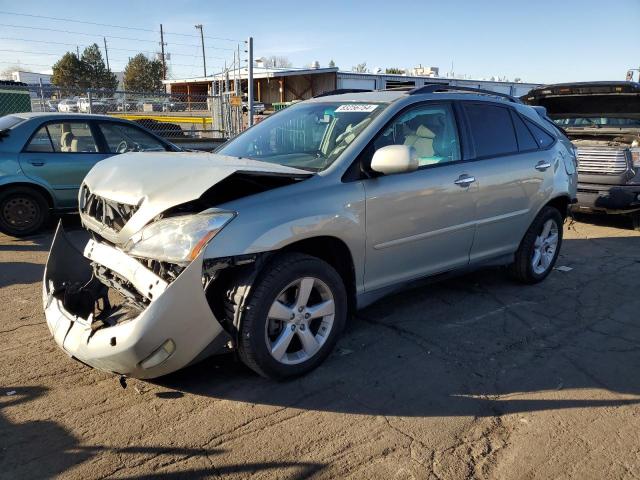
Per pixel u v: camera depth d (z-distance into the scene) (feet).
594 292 17.61
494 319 15.12
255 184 11.25
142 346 9.53
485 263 16.07
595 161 26.50
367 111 13.60
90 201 12.16
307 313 11.43
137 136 26.76
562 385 11.69
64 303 11.59
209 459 8.98
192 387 11.17
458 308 15.85
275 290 10.66
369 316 15.11
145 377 10.11
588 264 20.86
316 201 11.35
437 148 14.25
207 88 137.28
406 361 12.54
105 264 11.21
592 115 29.81
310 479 8.61
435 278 14.75
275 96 117.70
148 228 10.12
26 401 10.48
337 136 13.12
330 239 11.84
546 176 17.13
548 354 13.12
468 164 14.79
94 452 9.06
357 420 10.21
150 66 234.99
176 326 9.71
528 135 17.13
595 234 26.37
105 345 9.77
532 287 17.93
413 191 13.10
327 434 9.75
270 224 10.53
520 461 9.16
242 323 10.50
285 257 10.96
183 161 11.57
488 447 9.52
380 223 12.53
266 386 11.27
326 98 15.47
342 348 13.10
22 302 15.66
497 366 12.45
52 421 9.87
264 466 8.86
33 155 23.38
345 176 12.07
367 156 12.50
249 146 14.48
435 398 11.05
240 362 12.14
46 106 53.21
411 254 13.57
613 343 13.83
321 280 11.48
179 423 9.93
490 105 16.19
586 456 9.34
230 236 10.04
